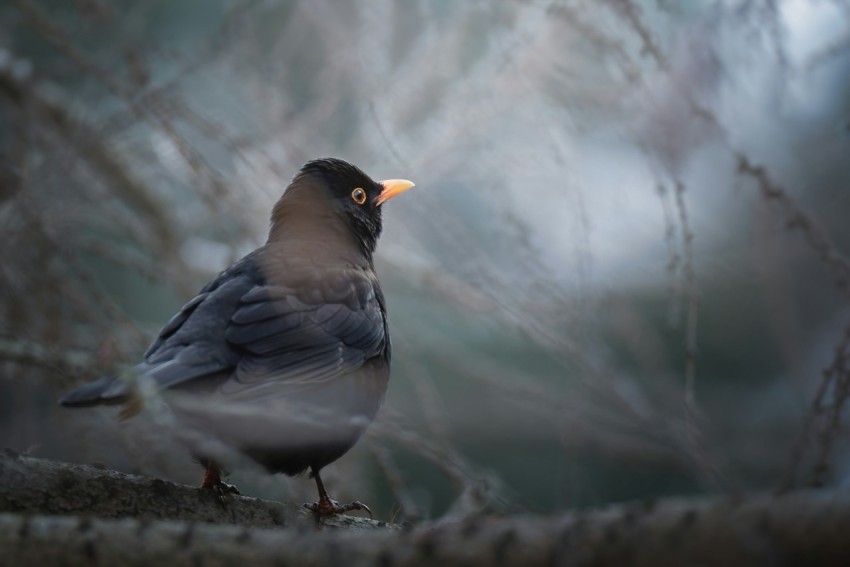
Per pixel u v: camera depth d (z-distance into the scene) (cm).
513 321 1141
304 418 717
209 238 1534
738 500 445
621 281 1229
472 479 1015
